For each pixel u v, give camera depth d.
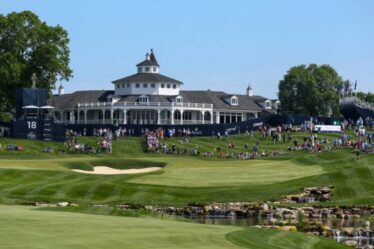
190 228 46.41
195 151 158.25
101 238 38.97
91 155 150.50
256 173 104.44
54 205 70.69
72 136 172.25
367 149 140.00
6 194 78.69
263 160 137.38
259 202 80.75
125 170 118.56
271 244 42.59
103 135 177.12
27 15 192.25
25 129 163.00
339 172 93.31
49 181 91.00
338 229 59.78
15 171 95.94
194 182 92.94
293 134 181.12
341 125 184.38
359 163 112.44
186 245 38.94
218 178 97.62
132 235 40.91
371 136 162.12
